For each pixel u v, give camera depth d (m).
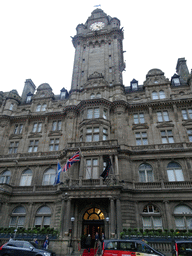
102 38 46.09
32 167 32.75
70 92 40.00
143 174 28.77
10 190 30.11
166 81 36.59
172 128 31.77
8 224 28.52
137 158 29.42
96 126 32.00
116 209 23.41
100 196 24.02
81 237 24.11
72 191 24.73
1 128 37.41
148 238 21.30
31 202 29.12
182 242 14.20
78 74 41.97
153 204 25.92
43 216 28.22
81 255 20.92
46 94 41.31
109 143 28.92
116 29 45.59
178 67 43.19
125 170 28.17
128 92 37.97
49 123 37.25
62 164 30.95
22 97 45.59
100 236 25.27
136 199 26.27
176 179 27.53
